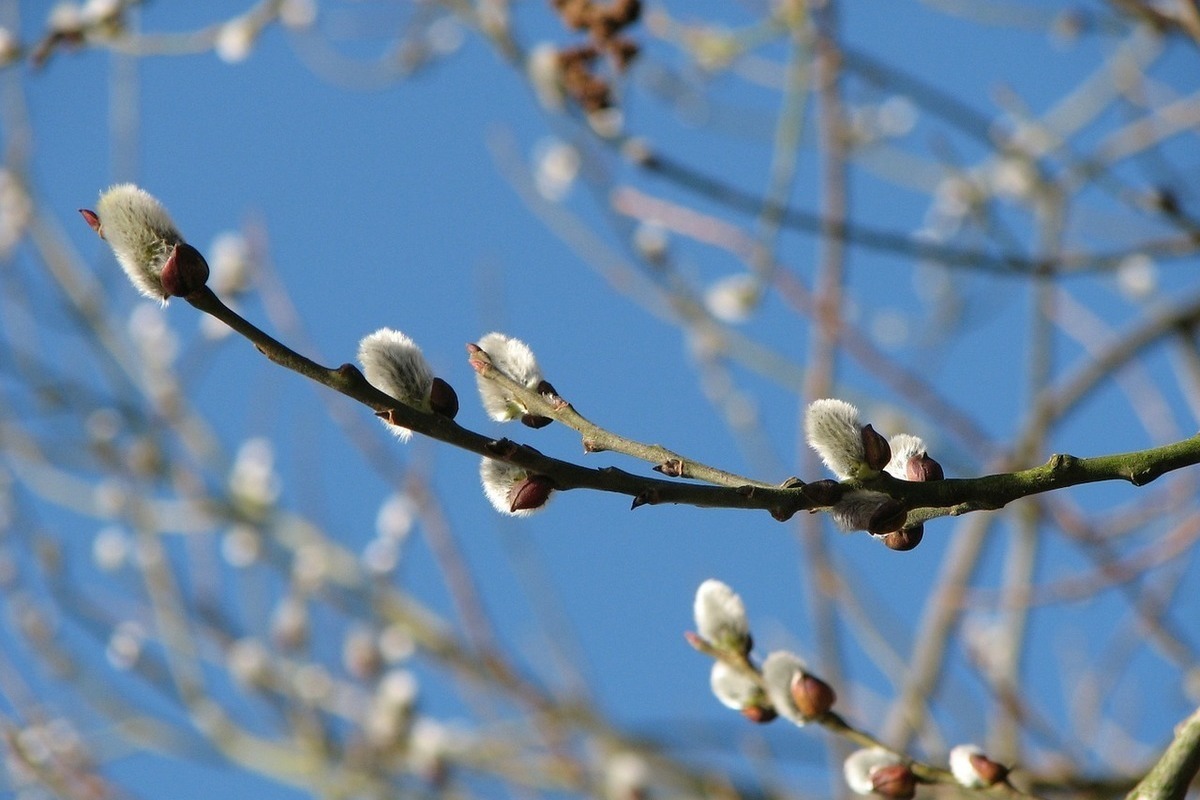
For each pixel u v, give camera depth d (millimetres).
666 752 6766
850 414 2699
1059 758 5961
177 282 2443
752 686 3479
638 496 2635
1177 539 5578
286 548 8477
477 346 2924
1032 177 6629
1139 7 5801
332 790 7312
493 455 2600
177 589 8164
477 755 7156
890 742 6336
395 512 8406
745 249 6645
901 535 2830
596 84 6227
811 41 6172
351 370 2547
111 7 6766
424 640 7801
